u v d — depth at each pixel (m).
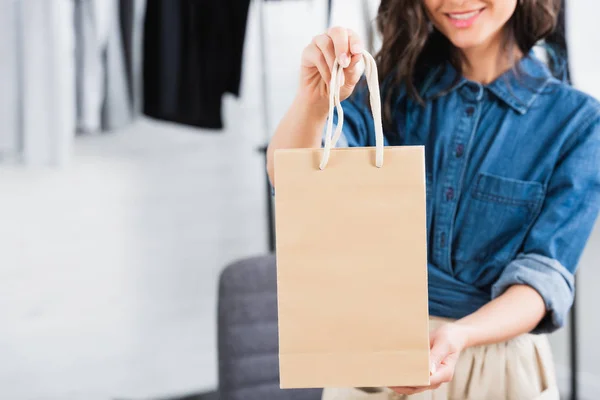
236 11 2.31
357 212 0.72
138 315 2.67
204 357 2.80
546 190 1.00
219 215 2.77
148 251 2.67
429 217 1.07
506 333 0.94
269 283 1.43
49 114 2.08
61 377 2.56
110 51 2.22
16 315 2.48
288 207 0.72
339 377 0.73
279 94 2.77
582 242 1.00
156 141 2.64
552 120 1.01
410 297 0.72
